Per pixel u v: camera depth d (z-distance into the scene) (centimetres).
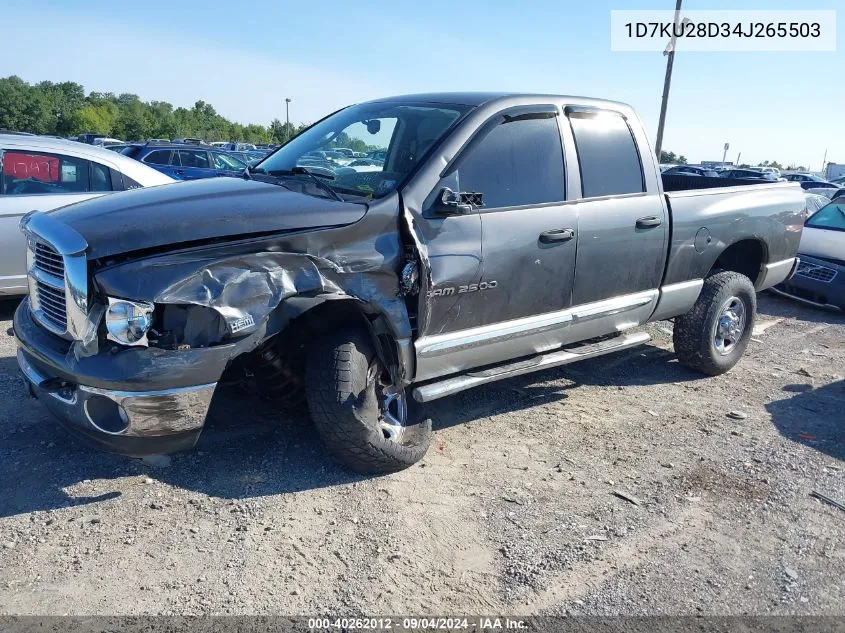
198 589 294
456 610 292
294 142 489
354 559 320
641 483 406
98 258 309
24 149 636
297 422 446
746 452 453
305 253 338
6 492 354
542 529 354
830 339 756
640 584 316
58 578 296
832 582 325
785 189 628
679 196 522
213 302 311
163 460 363
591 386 562
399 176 389
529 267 424
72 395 322
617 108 500
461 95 450
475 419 484
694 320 565
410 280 370
